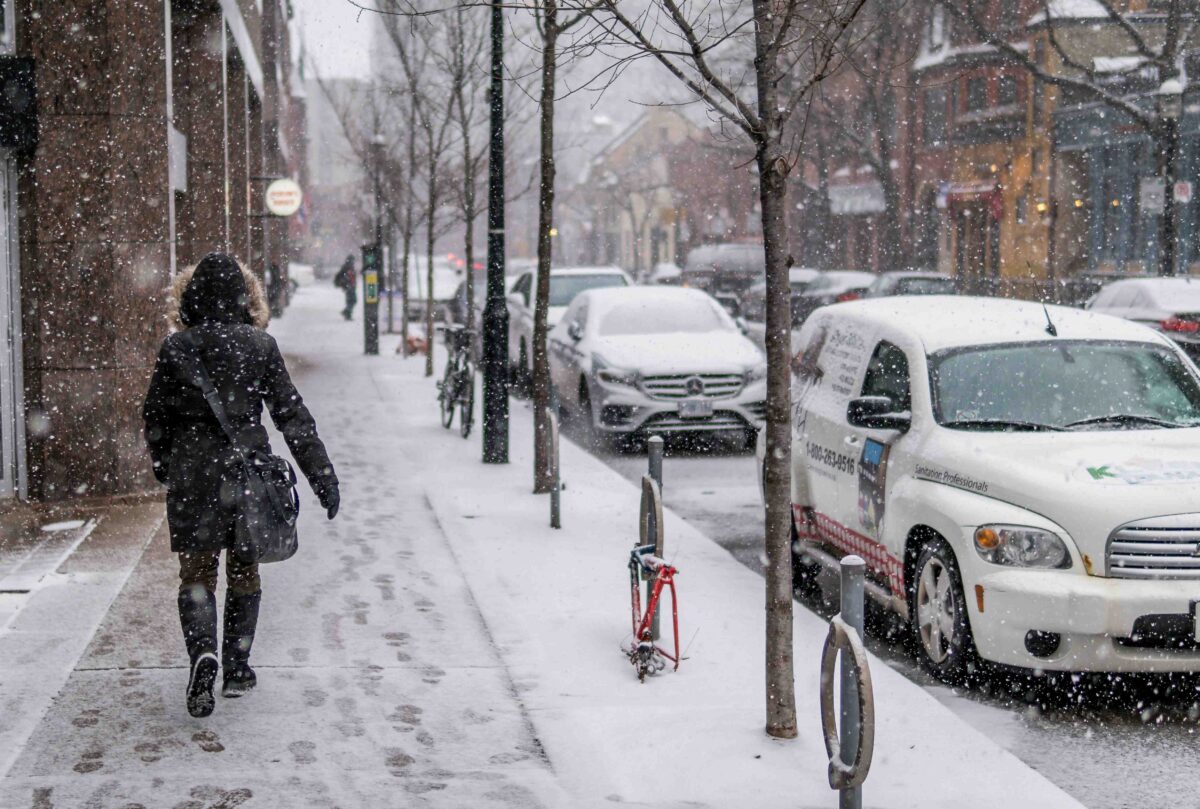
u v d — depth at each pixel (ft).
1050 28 99.19
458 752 18.34
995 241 163.43
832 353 30.30
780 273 18.33
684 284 147.43
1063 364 26.00
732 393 50.42
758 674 21.93
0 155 35.01
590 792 17.02
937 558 23.21
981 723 21.21
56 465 35.58
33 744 18.29
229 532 18.97
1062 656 21.39
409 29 78.89
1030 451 23.45
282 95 158.40
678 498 41.32
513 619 25.05
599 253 341.21
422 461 44.52
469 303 75.72
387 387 68.23
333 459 44.55
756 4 17.94
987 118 159.12
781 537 18.74
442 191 90.27
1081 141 141.28
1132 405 25.35
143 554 29.58
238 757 17.97
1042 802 16.80
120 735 18.67
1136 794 18.22
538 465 38.83
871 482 26.25
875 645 25.75
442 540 32.04
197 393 19.10
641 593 24.98
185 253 52.80
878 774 17.66
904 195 178.29
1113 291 77.87
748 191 213.46
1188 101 119.75
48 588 26.53
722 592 27.61
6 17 34.81
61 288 35.32
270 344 19.63
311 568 28.81
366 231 125.18
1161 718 21.49
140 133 35.70
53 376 35.45
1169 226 95.61
